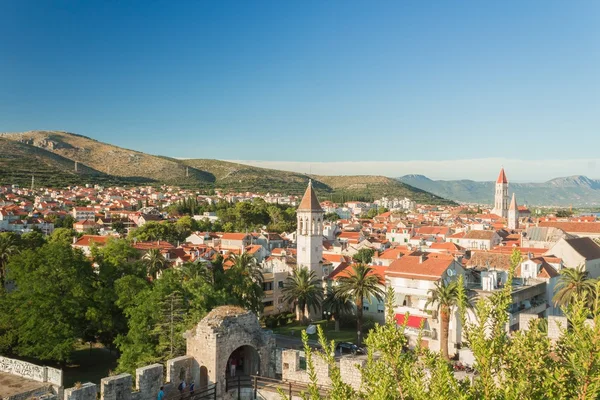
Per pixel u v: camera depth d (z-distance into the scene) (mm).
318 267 120812
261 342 44500
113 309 73000
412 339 80062
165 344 54938
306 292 103375
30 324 65062
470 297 74125
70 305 68000
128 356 57125
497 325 17594
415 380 17359
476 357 17078
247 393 40875
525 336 18047
